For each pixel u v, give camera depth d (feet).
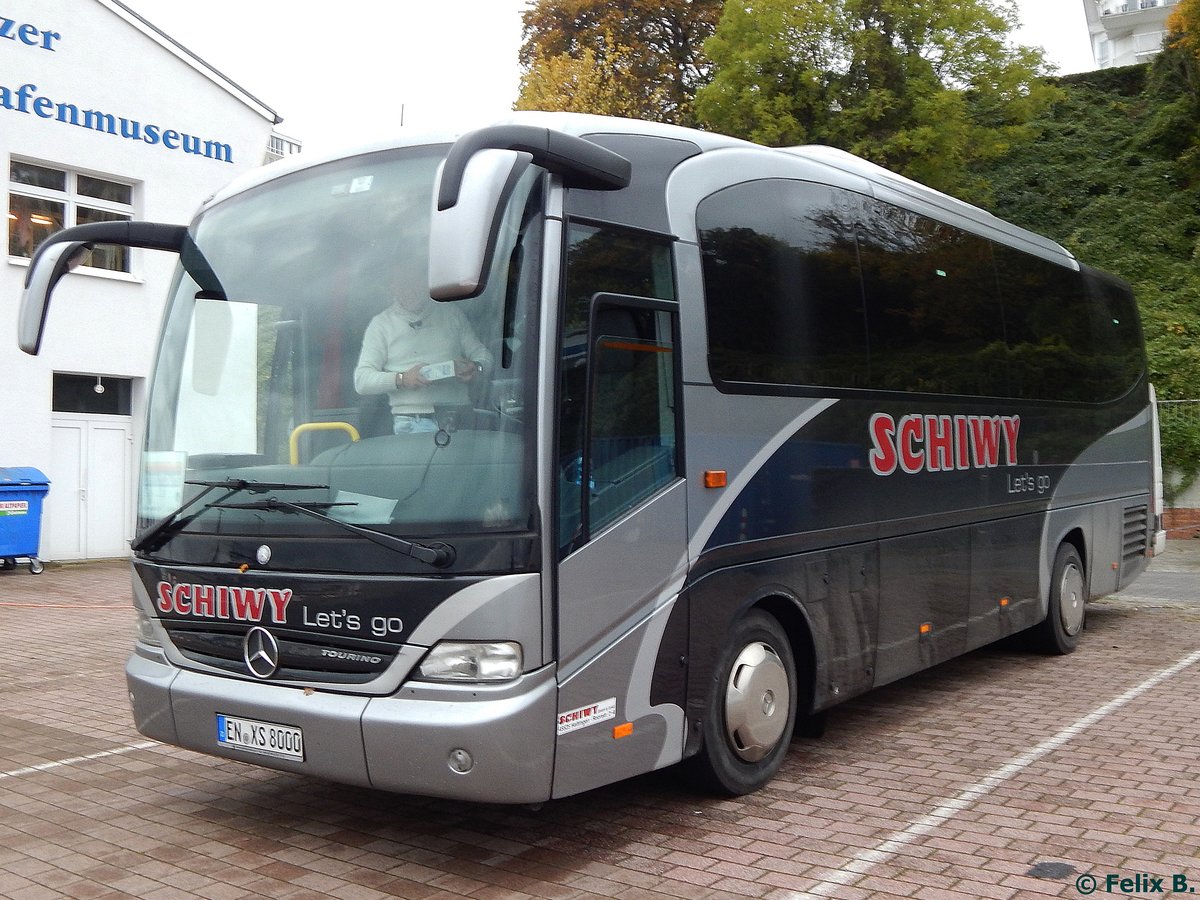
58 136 56.44
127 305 59.06
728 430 18.06
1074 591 32.17
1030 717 24.34
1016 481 28.45
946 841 16.39
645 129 18.07
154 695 16.92
